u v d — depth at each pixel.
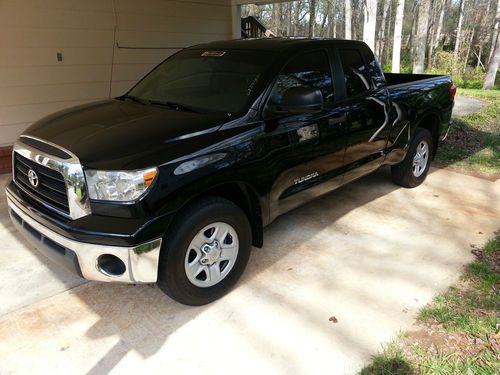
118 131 2.85
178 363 2.52
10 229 4.09
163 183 2.56
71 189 2.56
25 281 3.28
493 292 3.14
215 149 2.82
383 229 4.20
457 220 4.42
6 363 2.50
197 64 3.79
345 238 4.00
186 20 8.09
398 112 4.53
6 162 5.90
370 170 4.48
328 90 3.76
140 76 7.63
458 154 6.74
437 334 2.73
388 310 2.98
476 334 2.70
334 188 4.08
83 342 2.67
